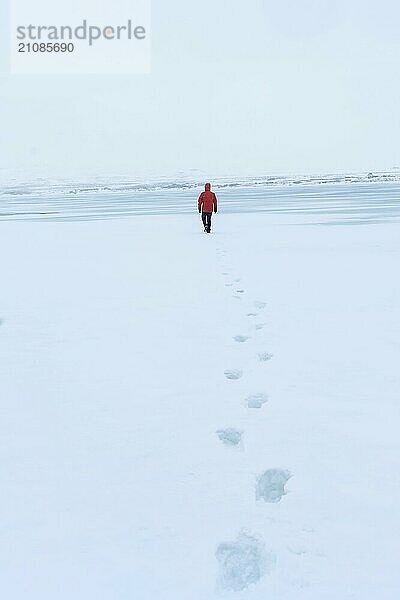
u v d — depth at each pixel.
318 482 3.00
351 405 4.00
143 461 3.29
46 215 27.45
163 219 22.69
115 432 3.68
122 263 11.12
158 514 2.79
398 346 5.39
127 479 3.11
